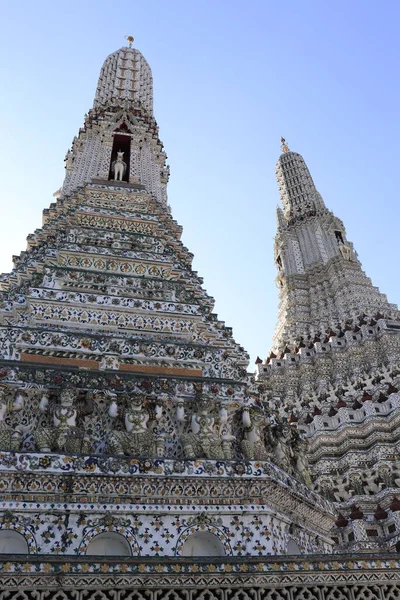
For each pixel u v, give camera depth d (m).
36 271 21.44
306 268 75.56
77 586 10.96
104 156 32.34
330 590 12.19
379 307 64.38
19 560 10.91
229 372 18.38
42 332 16.95
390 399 44.94
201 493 14.42
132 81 41.47
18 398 14.84
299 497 16.42
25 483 13.24
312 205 85.19
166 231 26.91
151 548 13.34
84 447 14.46
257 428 16.97
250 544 14.09
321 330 62.53
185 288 21.66
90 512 13.38
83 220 25.64
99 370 16.33
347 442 42.84
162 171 34.62
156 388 16.27
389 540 31.58
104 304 19.31
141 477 13.99
